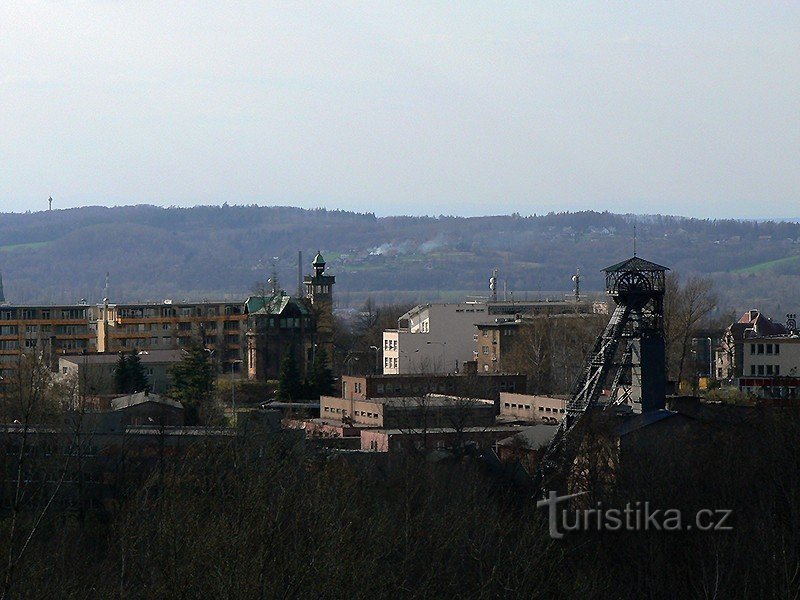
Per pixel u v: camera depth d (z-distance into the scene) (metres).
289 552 150.50
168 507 164.00
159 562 150.62
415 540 179.00
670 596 196.25
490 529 188.88
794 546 192.88
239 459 197.25
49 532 185.50
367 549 163.75
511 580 173.00
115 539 177.25
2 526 155.50
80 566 173.88
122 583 153.62
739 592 188.88
